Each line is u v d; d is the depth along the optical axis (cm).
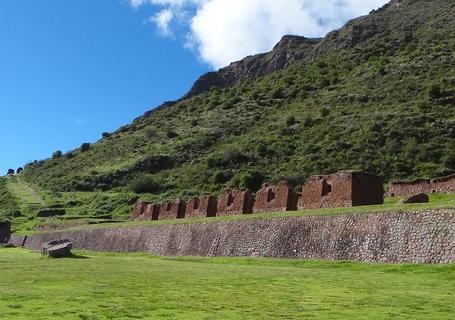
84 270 2458
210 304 1595
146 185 10262
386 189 5350
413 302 1664
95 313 1397
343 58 16650
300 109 12900
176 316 1401
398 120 9481
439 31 16338
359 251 2759
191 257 3688
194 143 12250
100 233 5509
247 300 1678
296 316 1436
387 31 18675
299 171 8769
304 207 3859
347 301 1678
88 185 11750
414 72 12244
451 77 11088
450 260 2361
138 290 1825
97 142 16688
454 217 2425
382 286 1991
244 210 4453
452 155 8031
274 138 10719
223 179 9538
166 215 5534
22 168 18412
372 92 12012
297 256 3084
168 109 18500
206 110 16212
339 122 10512
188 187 9806
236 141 11700
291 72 17525
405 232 2594
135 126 17125
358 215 2859
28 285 1877
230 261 3275
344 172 3575
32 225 8919
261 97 15425
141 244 4684
